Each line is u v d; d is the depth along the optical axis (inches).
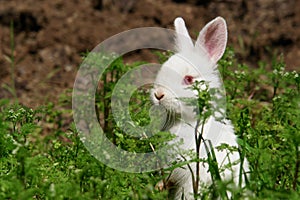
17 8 665.6
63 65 629.6
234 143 337.1
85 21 669.9
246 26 670.5
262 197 276.8
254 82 474.6
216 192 284.8
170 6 692.1
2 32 654.5
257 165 306.0
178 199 339.6
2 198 273.1
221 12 685.9
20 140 309.3
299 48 650.8
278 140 350.6
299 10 683.4
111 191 289.9
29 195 265.4
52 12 670.5
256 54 646.5
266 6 687.7
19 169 278.4
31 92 576.4
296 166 289.0
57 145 348.5
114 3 694.5
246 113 364.2
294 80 355.6
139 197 276.8
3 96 567.5
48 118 467.2
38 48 645.3
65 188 273.0
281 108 361.4
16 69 616.1
